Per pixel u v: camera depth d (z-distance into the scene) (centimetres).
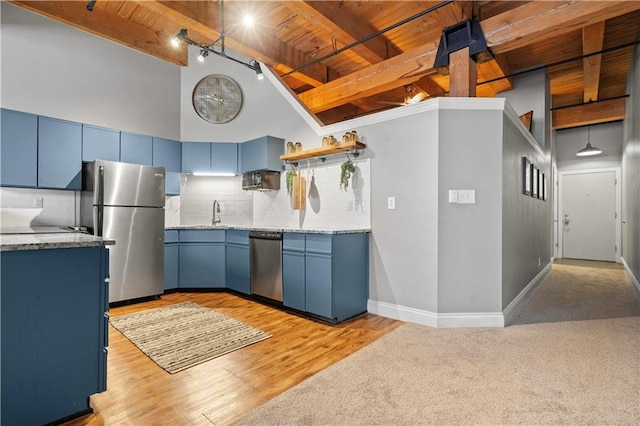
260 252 363
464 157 283
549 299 371
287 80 512
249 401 167
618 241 671
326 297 291
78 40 379
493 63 404
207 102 465
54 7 346
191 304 356
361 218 337
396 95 575
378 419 151
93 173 341
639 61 409
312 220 388
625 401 165
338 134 363
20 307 140
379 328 279
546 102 499
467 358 217
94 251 162
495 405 162
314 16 315
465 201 281
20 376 139
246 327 280
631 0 240
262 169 416
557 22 268
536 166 451
